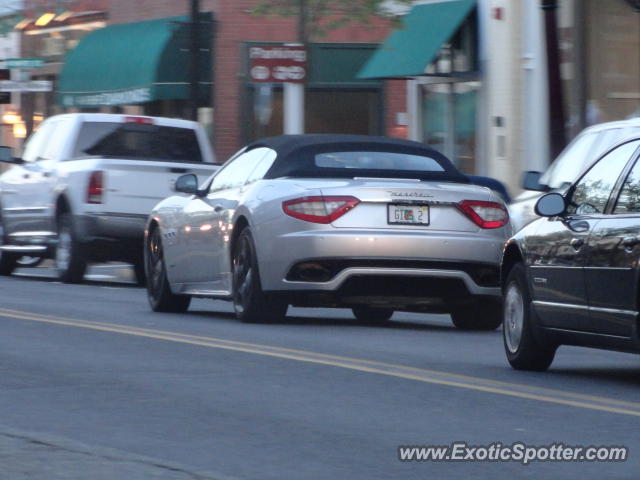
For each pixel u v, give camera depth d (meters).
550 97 48.34
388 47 66.62
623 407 20.75
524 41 60.44
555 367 25.94
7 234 54.16
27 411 19.91
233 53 80.31
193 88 62.16
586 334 23.28
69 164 49.06
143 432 18.41
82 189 47.78
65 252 49.09
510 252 25.75
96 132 50.03
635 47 58.34
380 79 67.25
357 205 30.72
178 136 50.94
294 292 30.92
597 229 23.11
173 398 21.14
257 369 24.31
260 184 31.86
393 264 30.61
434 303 31.52
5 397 21.12
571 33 58.03
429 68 67.25
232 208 32.62
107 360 25.39
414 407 20.50
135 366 24.59
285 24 80.69
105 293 44.00
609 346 22.97
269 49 52.91
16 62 74.69
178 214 35.44
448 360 26.34
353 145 33.03
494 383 23.14
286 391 21.86
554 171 36.38
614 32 58.19
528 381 23.59
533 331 24.59
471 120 65.06
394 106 83.06
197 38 62.28
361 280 30.70
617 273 22.28
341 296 30.92
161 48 79.56
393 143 33.44
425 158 33.25
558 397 21.67
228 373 23.78
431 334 31.45
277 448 17.41
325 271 30.64
